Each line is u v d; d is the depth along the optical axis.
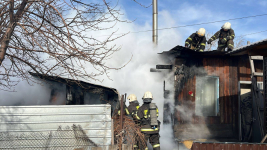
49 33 4.07
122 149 4.55
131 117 5.54
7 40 4.29
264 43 6.22
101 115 4.39
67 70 4.18
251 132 7.95
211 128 8.14
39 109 4.29
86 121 4.35
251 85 8.29
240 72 8.39
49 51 4.04
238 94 8.27
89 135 4.31
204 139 7.93
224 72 8.39
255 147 4.54
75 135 4.28
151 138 5.54
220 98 8.30
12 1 4.21
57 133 4.25
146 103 5.61
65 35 4.41
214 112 8.35
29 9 4.73
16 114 4.23
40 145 4.20
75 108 4.36
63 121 4.30
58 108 4.34
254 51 6.96
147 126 5.42
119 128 4.85
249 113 8.04
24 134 4.19
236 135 8.24
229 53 7.89
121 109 4.91
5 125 4.18
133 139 4.91
